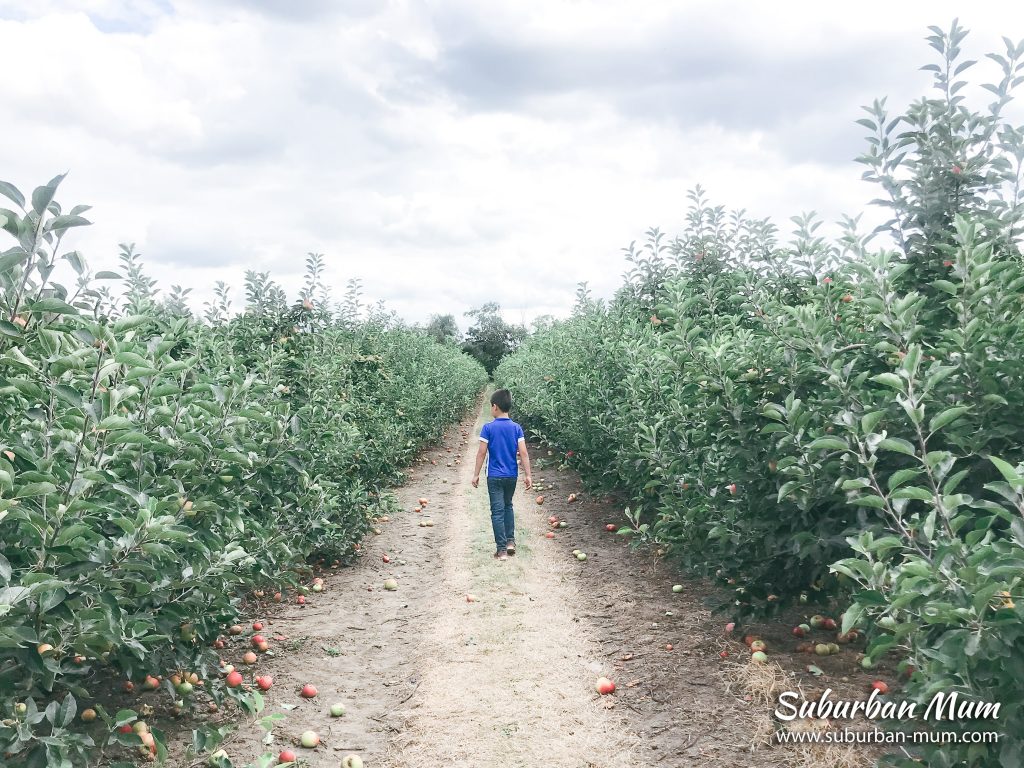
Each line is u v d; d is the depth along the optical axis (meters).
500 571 7.00
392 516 9.87
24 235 2.72
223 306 9.87
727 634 4.92
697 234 9.80
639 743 3.68
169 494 3.58
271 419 4.58
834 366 3.78
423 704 4.25
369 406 10.98
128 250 9.06
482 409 32.44
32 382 2.79
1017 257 4.72
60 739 2.62
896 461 3.68
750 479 4.47
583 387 10.01
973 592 2.30
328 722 4.13
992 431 3.29
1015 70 4.79
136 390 3.01
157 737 2.98
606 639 5.14
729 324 7.28
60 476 2.84
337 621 5.89
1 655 2.69
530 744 3.75
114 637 2.92
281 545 5.17
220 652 5.15
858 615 2.77
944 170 4.91
